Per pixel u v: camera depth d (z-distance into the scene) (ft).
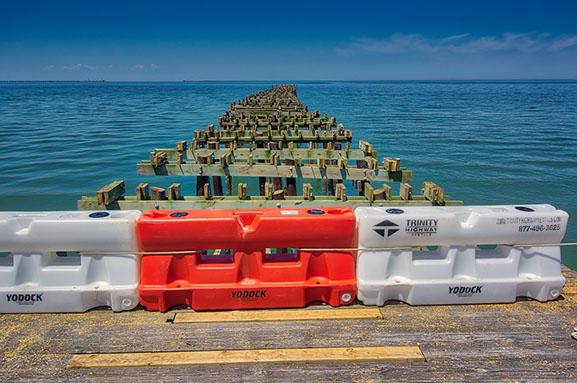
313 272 12.59
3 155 63.36
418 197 18.71
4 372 9.70
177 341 10.84
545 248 12.85
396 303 12.82
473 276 12.66
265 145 40.34
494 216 12.37
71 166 56.39
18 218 11.89
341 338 11.00
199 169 25.63
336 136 38.40
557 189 46.39
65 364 9.98
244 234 12.01
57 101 231.30
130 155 64.34
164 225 11.67
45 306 11.98
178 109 168.45
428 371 9.83
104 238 11.78
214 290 12.11
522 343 10.92
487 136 87.40
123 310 12.24
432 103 213.46
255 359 10.11
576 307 12.74
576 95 320.09
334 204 18.38
